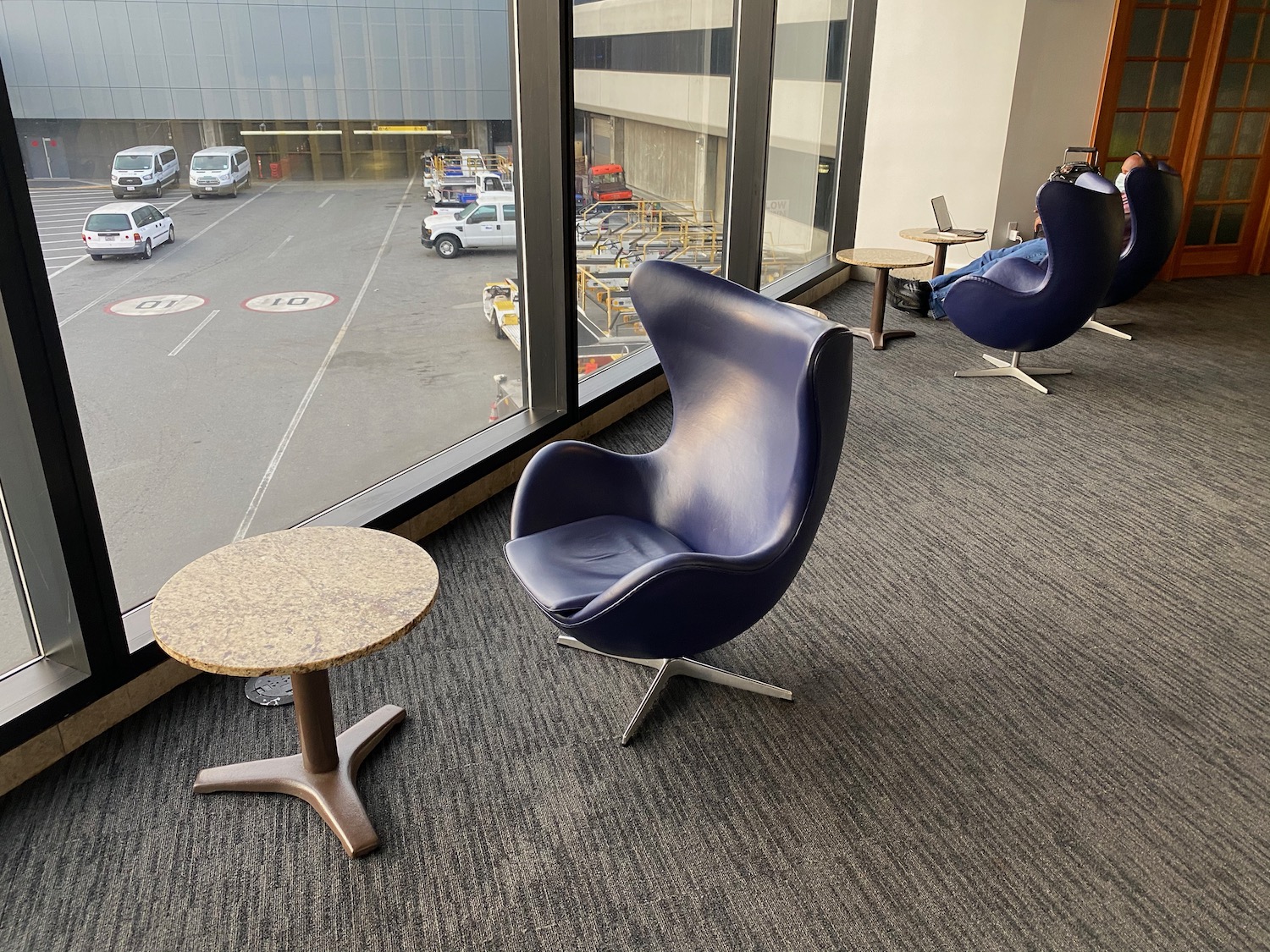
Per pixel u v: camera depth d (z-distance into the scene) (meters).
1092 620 2.69
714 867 1.84
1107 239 4.19
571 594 2.07
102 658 2.12
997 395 4.61
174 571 2.39
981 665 2.48
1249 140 6.73
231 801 2.01
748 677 2.42
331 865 1.85
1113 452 3.91
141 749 2.16
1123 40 6.11
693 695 2.37
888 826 1.94
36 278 1.79
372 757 2.14
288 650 1.64
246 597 1.82
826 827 1.94
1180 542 3.15
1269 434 4.09
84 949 1.66
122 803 2.00
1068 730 2.23
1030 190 6.44
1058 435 4.09
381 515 2.88
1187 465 3.77
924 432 4.12
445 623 2.67
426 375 3.11
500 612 2.72
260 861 1.86
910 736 2.21
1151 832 1.93
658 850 1.88
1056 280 4.26
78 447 1.94
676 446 2.51
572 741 2.20
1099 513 3.36
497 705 2.32
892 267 5.23
